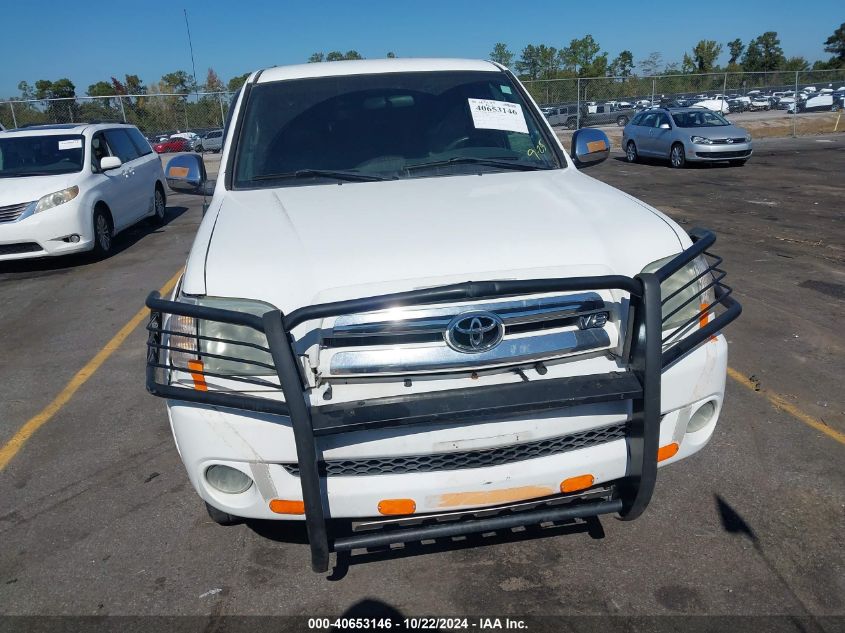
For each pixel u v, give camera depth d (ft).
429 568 9.96
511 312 8.30
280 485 8.49
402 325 8.11
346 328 8.09
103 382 17.35
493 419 8.24
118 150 36.09
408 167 12.48
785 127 102.83
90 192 30.89
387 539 8.42
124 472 12.96
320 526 8.14
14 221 29.04
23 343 20.85
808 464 12.17
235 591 9.64
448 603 9.29
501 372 8.34
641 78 114.73
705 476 11.92
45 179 30.27
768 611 8.93
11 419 15.55
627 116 112.57
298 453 7.82
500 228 9.33
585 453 8.70
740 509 11.00
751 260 26.40
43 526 11.35
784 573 9.59
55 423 15.20
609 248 9.03
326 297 8.24
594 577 9.66
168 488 12.33
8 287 27.84
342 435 8.13
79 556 10.53
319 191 11.51
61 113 80.43
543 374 8.38
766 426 13.56
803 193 43.11
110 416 15.39
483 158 12.82
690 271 9.46
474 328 8.11
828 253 27.17
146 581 9.92
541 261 8.71
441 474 8.35
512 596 9.37
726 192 44.73
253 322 7.84
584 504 9.03
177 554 10.47
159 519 11.39
